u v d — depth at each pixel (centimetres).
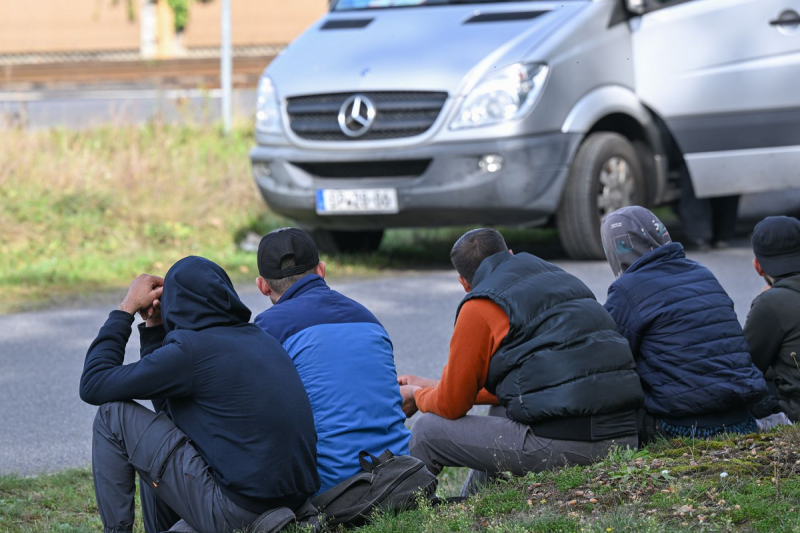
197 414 863
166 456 866
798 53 2247
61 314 2034
